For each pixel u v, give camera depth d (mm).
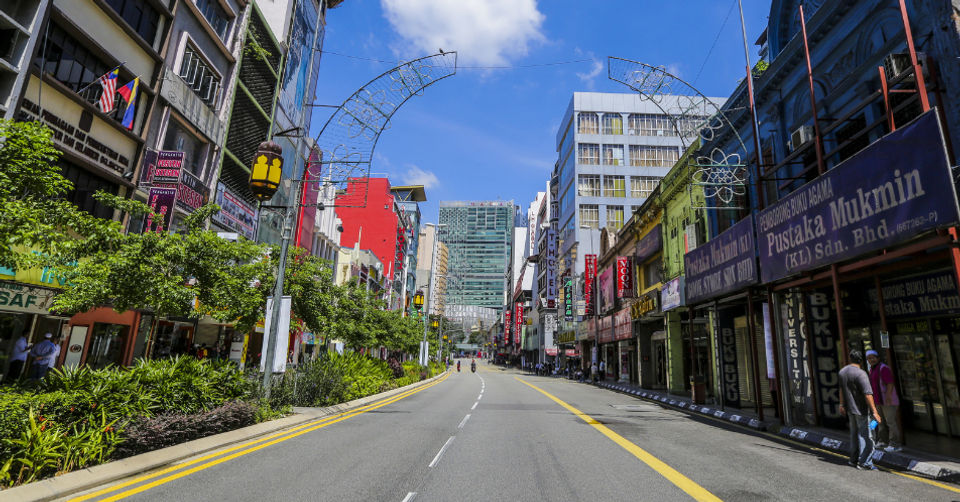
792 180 13922
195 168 20938
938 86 8867
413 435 10000
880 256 8656
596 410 16156
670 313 25156
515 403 18141
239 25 23484
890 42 10477
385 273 56062
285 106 28672
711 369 20547
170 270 9914
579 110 62438
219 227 21484
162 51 18219
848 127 12180
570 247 60000
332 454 7871
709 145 19891
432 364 50969
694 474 6672
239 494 5402
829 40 12883
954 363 10055
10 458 5383
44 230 6648
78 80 14672
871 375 9258
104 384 7520
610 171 60312
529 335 90062
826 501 5367
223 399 10109
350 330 23125
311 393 14812
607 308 35938
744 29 15234
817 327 12320
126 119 16156
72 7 14078
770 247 12297
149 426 7352
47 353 12727
